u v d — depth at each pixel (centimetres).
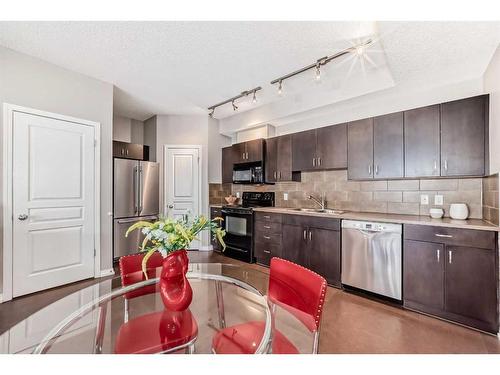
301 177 375
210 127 457
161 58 245
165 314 132
